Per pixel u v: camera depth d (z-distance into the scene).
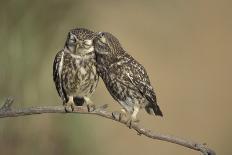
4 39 13.34
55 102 13.55
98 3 15.19
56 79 11.32
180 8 17.09
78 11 14.23
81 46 10.95
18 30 13.47
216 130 21.05
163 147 19.38
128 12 16.58
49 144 13.98
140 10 16.42
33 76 13.49
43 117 13.98
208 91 22.06
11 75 13.32
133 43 19.56
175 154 19.58
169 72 21.34
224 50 23.34
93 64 11.12
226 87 22.31
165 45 20.06
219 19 24.36
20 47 13.45
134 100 11.28
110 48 11.12
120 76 11.15
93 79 11.20
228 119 21.38
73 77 11.07
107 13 16.11
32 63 13.50
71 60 11.05
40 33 13.66
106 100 14.98
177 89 21.34
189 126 20.84
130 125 10.02
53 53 13.72
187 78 21.73
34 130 13.92
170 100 21.14
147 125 19.88
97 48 11.10
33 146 13.90
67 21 14.02
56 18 13.89
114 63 11.16
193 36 22.67
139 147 18.78
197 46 22.92
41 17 13.71
